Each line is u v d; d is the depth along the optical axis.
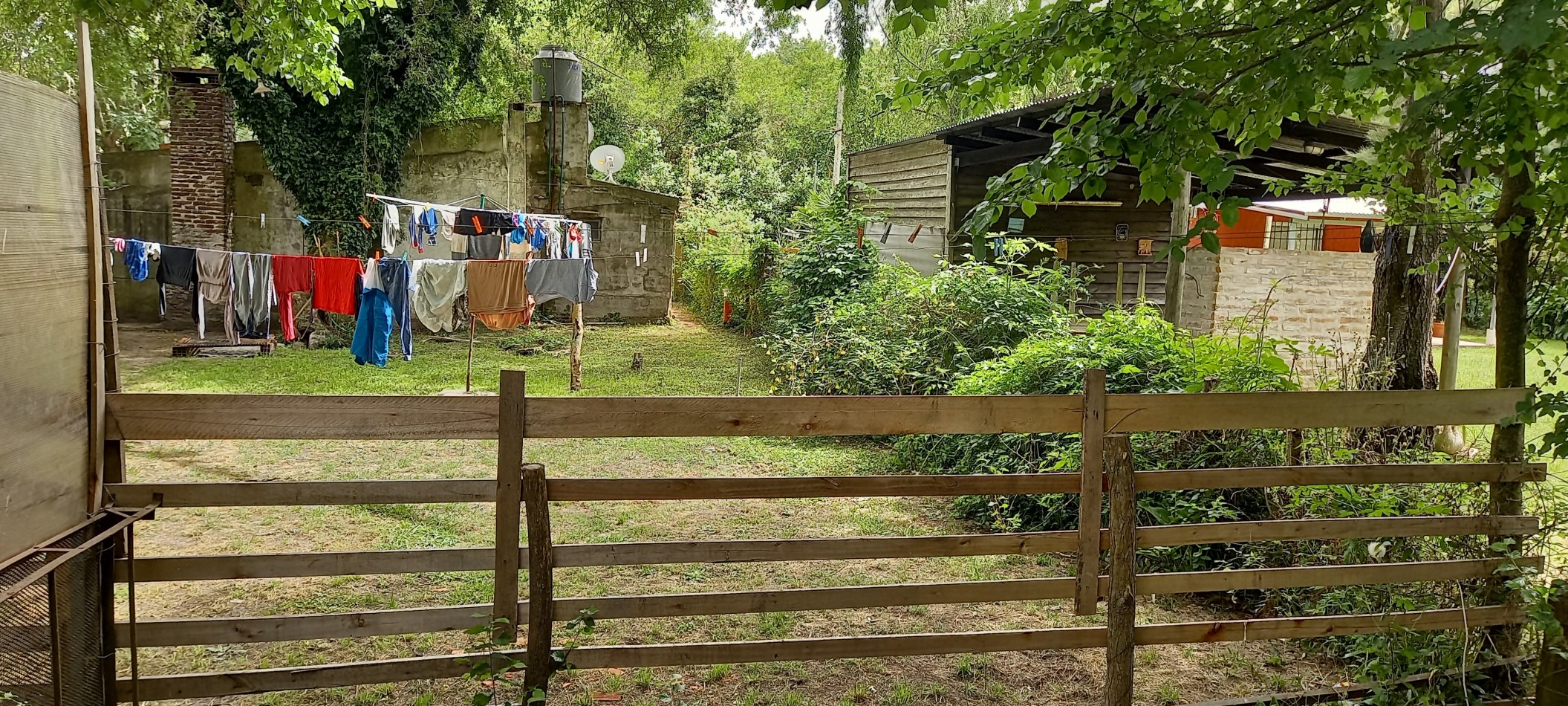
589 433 3.07
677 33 16.73
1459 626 3.75
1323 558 4.54
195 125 15.29
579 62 17.50
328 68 8.35
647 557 3.16
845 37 6.05
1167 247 3.09
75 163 2.66
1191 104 2.98
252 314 8.98
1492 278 4.42
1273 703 3.58
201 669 3.82
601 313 18.31
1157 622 4.61
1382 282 6.84
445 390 10.41
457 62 17.20
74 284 2.64
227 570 2.93
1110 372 6.23
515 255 12.97
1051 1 3.51
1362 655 4.06
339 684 3.04
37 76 13.55
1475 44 2.63
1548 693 3.45
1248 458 5.19
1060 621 4.61
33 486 2.42
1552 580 3.68
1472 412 3.63
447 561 3.06
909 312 9.73
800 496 3.23
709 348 14.96
